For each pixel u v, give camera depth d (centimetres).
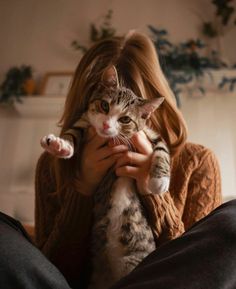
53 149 71
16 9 264
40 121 230
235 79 219
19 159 225
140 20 252
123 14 255
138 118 90
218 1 247
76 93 100
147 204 84
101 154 87
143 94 100
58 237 89
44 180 110
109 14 256
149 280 45
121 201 83
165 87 106
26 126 230
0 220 60
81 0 262
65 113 103
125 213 83
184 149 108
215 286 43
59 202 103
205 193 103
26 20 261
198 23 247
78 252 91
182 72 218
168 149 94
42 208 107
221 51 237
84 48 247
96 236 88
